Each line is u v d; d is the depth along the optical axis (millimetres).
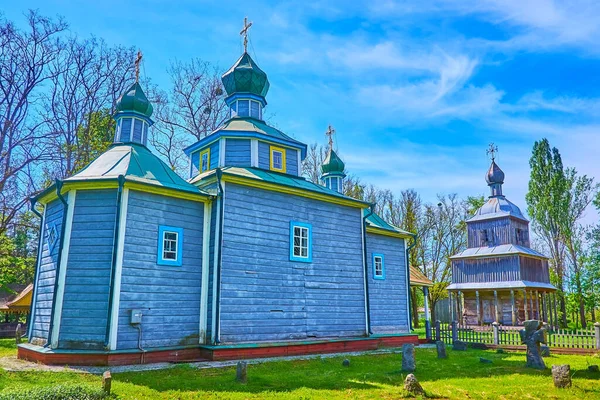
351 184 40250
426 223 44688
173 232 14250
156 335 13234
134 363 12430
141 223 13578
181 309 13953
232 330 14180
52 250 14148
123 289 12805
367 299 18719
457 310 36469
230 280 14469
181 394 8727
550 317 35844
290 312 15891
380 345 19078
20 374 10344
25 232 32688
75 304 12758
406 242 23781
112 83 27906
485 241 37000
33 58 24562
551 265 42500
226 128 18516
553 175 42250
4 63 23672
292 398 8688
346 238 18625
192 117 31703
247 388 9461
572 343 18375
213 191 15484
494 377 11344
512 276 33969
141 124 17156
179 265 14188
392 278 22156
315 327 16562
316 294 16906
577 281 38938
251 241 15328
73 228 13320
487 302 36625
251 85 20312
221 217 14734
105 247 13031
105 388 8008
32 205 15844
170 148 30969
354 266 18625
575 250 41000
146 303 13211
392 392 9359
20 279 35500
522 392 9500
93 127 26781
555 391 9594
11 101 24094
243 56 20953
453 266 37531
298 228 16906
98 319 12555
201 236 14961
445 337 22016
